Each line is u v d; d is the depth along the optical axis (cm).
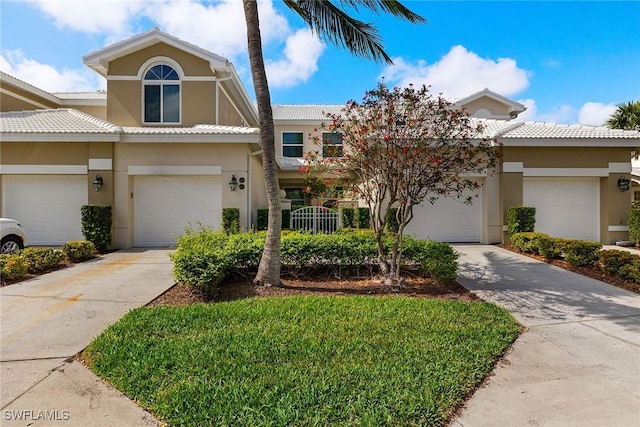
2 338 470
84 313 564
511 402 332
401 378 358
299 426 290
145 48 1424
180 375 365
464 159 666
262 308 564
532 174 1282
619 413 315
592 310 591
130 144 1234
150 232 1269
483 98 2103
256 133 1208
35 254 866
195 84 1434
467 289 716
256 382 350
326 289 705
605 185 1304
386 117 674
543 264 944
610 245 1285
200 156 1248
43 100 1672
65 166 1228
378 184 711
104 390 351
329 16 814
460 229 1328
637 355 427
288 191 2167
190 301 629
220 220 1271
